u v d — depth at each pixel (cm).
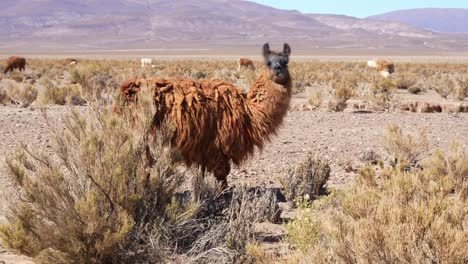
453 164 948
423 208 519
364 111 2148
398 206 537
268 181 1076
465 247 461
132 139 646
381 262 476
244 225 683
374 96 2273
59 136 654
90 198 559
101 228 570
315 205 816
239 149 828
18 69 4978
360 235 480
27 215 578
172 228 643
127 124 678
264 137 853
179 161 682
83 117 682
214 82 843
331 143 1417
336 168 1177
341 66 6319
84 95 811
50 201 582
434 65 6744
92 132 639
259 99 845
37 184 593
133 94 815
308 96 2494
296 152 1306
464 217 542
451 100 2695
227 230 670
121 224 579
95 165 608
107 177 596
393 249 470
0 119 1703
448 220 532
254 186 1038
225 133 815
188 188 920
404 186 656
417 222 503
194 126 802
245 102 842
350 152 1316
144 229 619
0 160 1123
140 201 632
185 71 4822
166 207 636
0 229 567
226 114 819
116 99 794
